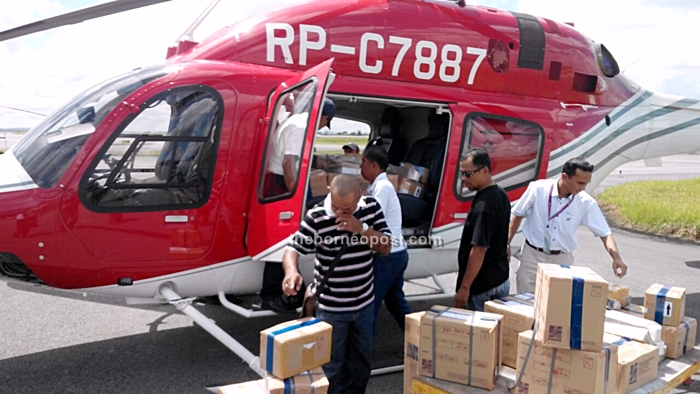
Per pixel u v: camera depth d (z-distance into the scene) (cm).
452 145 436
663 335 335
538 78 486
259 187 371
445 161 434
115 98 356
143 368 390
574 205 376
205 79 372
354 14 423
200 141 368
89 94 370
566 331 250
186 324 480
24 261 334
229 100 376
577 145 500
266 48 400
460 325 276
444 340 280
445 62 446
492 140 454
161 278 363
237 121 377
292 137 341
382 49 426
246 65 393
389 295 381
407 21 436
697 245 949
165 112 360
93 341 438
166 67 375
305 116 327
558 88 499
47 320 481
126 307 520
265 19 408
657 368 297
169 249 361
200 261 371
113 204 346
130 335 452
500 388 275
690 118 579
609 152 529
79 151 343
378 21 428
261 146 381
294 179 333
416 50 436
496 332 277
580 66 508
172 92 362
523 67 478
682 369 315
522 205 390
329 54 414
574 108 505
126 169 350
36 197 334
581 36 518
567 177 369
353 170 454
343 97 407
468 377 275
